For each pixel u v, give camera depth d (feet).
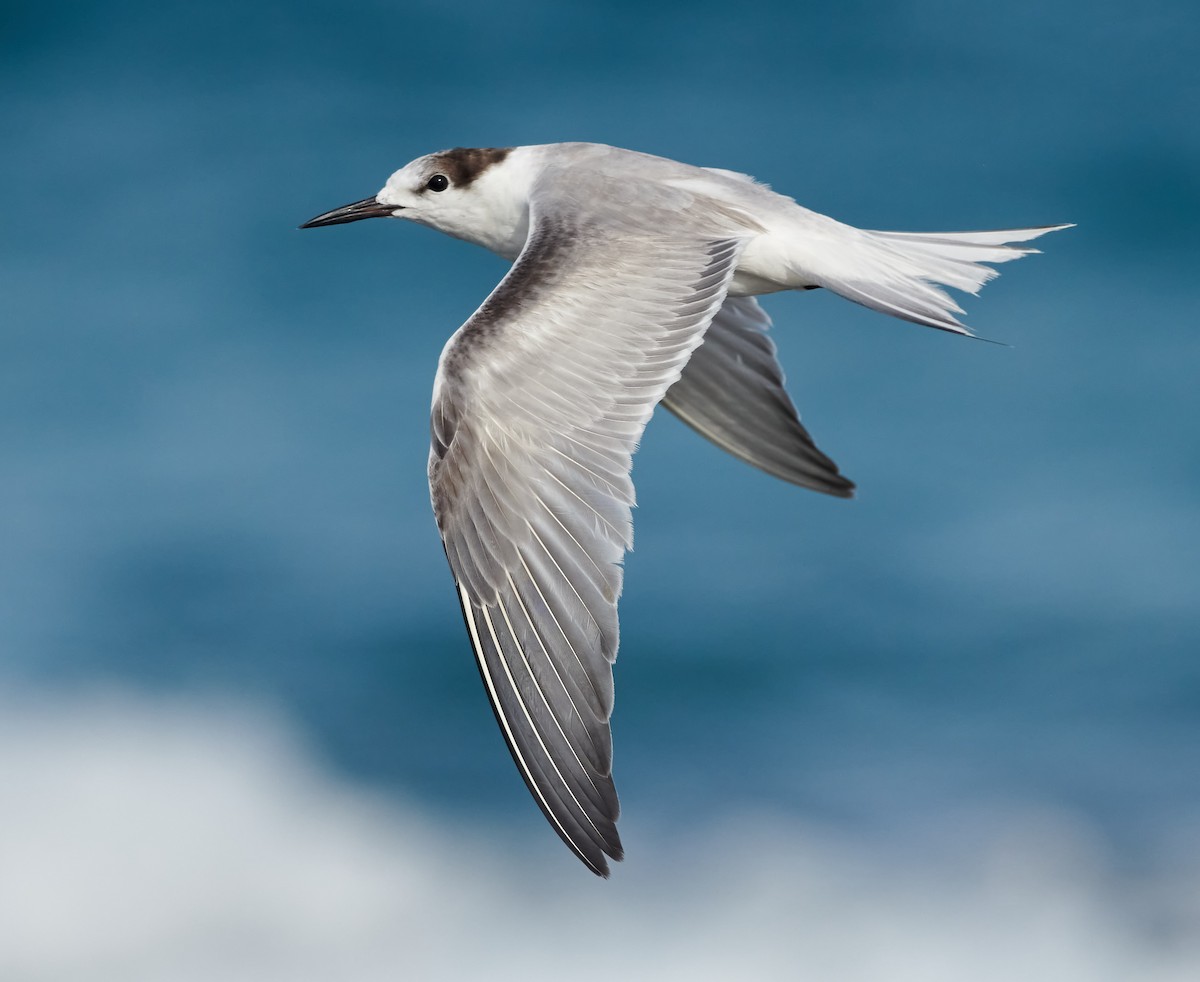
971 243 30.12
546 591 23.95
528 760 23.79
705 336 33.63
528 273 26.43
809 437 33.50
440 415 24.86
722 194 29.55
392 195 34.35
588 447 24.38
